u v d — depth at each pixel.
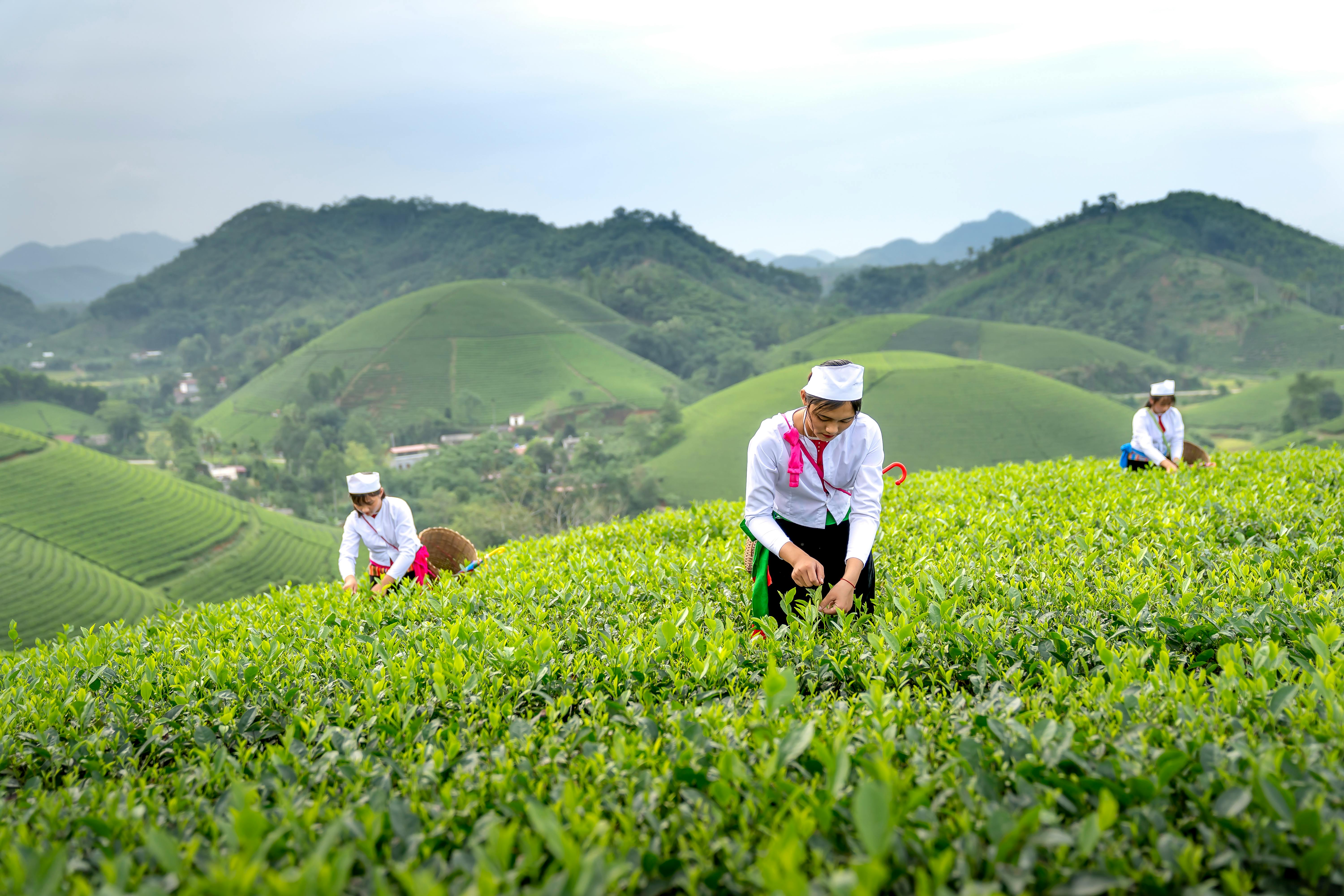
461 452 142.75
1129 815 2.28
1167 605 4.38
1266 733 2.73
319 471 143.62
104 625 6.62
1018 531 6.74
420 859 2.31
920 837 2.13
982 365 162.50
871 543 4.52
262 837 2.21
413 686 3.73
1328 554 5.25
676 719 3.07
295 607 6.93
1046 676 3.45
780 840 1.98
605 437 164.50
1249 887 2.01
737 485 127.94
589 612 5.27
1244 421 168.38
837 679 3.70
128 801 2.82
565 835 2.18
